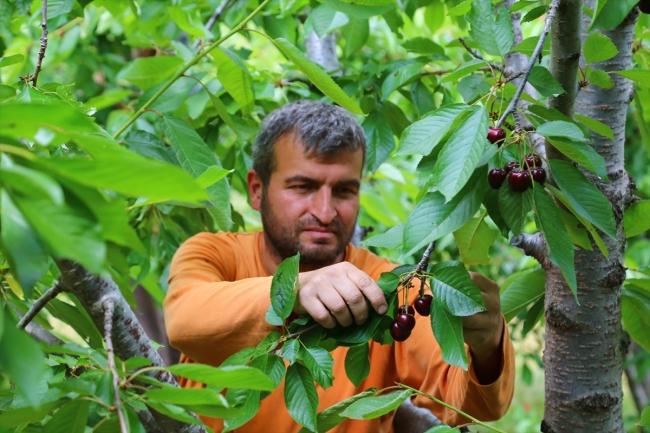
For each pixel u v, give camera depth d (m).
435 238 1.17
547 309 1.69
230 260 2.04
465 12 1.32
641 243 4.46
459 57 3.30
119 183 0.61
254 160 2.00
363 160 1.95
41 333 1.76
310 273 1.29
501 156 1.20
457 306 1.16
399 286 1.28
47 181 0.58
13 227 0.61
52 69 4.49
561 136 1.15
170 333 1.57
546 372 1.71
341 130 1.86
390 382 1.85
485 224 1.46
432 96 2.44
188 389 0.87
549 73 1.27
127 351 1.09
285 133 1.87
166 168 0.60
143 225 2.49
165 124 1.79
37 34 3.53
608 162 1.65
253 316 1.44
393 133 2.59
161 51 3.16
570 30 1.26
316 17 2.11
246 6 2.74
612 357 1.65
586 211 1.18
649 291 1.82
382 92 2.35
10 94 1.40
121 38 4.62
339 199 1.89
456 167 1.05
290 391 1.19
